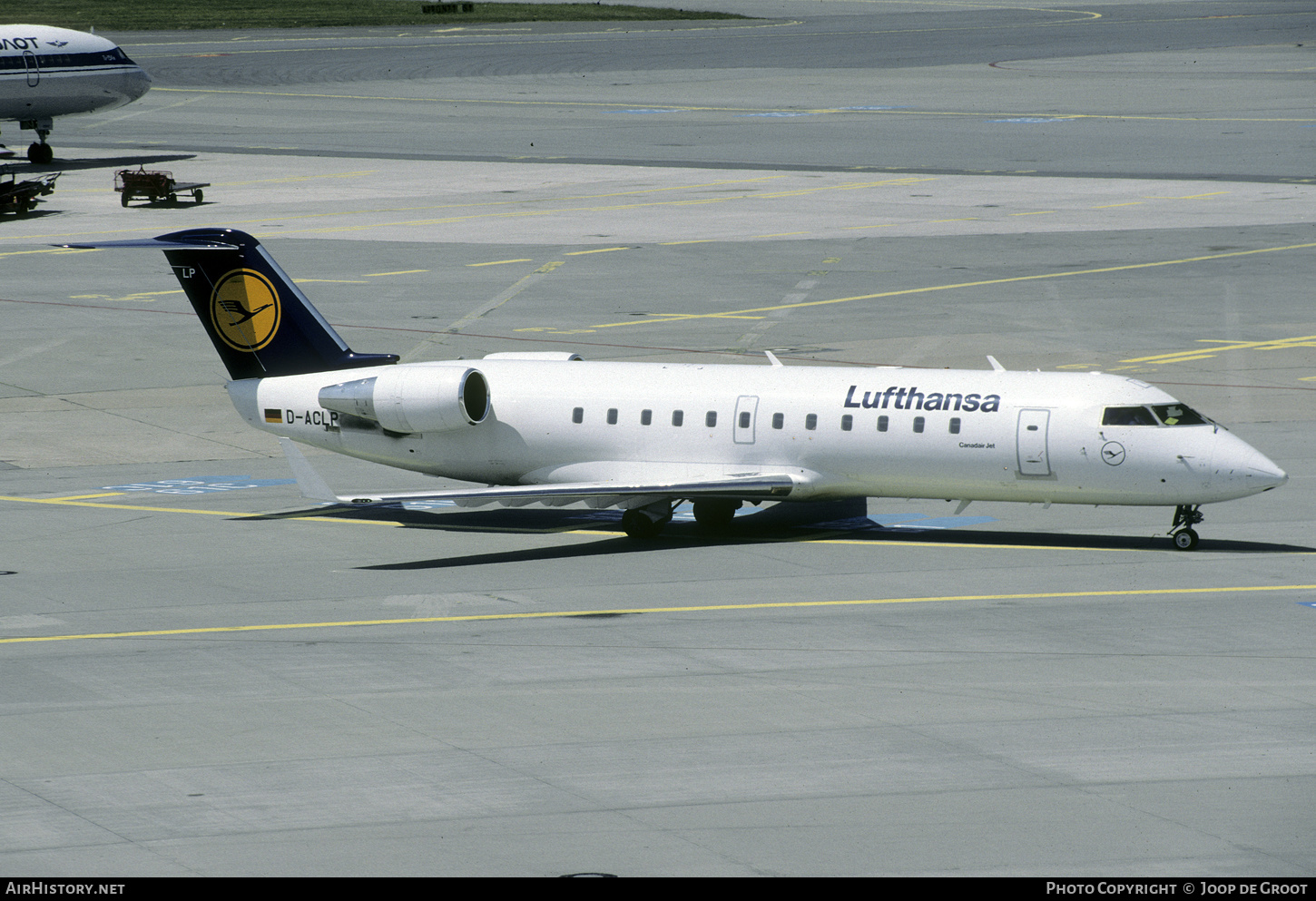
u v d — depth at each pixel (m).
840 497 140.75
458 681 101.31
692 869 72.31
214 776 84.75
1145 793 81.06
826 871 71.94
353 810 79.81
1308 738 89.00
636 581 127.62
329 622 116.38
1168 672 101.19
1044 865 72.44
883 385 137.75
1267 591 121.12
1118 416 131.00
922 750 87.56
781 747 88.38
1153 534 140.62
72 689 100.25
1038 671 101.69
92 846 75.56
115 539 142.25
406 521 150.38
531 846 75.19
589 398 144.75
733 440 140.12
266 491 160.75
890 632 111.56
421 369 146.62
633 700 96.81
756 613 117.12
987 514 150.50
